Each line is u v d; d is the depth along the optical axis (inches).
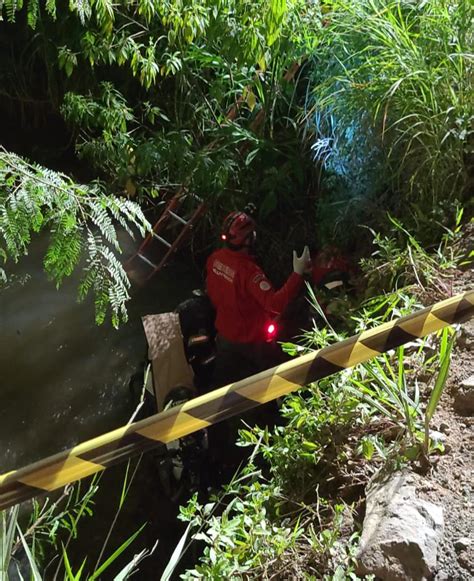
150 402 186.1
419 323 70.9
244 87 226.1
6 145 308.2
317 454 102.0
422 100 161.6
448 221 156.5
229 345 177.9
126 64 258.8
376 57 165.2
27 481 63.0
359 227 180.9
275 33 183.8
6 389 196.7
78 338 213.8
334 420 103.6
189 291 240.4
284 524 94.3
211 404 65.6
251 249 175.8
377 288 148.1
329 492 98.0
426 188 162.9
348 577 81.4
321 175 210.4
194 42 224.1
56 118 315.6
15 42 301.4
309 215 223.3
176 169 239.8
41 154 304.3
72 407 191.6
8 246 69.2
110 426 185.2
